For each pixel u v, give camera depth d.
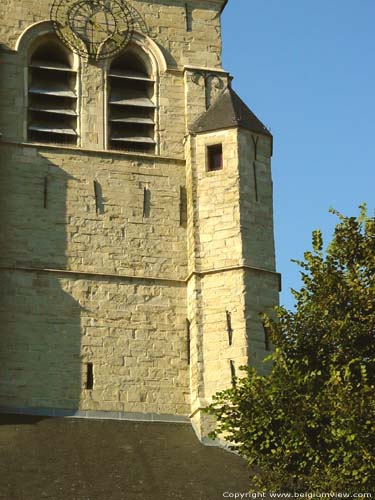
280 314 40.66
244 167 54.50
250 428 38.84
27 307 51.72
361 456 36.31
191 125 56.50
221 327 51.50
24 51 56.56
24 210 53.53
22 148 54.53
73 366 51.19
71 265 53.06
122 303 52.78
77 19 57.69
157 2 59.00
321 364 39.69
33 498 41.88
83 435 48.12
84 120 55.97
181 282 53.69
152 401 51.28
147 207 54.84
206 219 53.78
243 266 52.25
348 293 39.66
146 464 45.78
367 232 40.88
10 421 48.69
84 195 54.44
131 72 58.16
